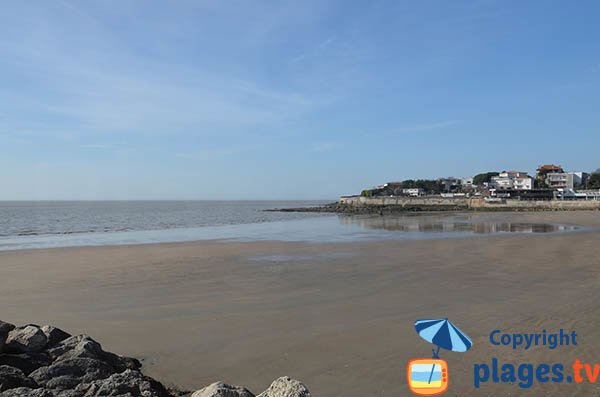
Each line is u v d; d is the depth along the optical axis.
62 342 7.33
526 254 19.09
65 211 108.25
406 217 62.81
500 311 9.86
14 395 5.21
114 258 19.09
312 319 9.61
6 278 14.70
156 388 6.17
